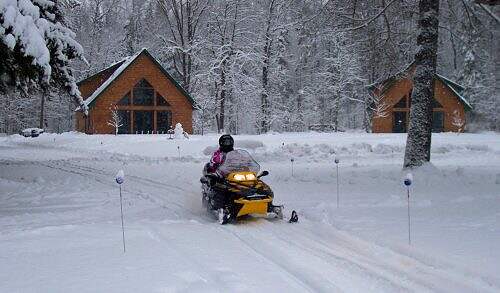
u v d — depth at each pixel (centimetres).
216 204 1041
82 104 1755
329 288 599
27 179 1900
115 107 5156
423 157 1719
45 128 7662
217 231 926
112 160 2784
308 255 751
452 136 4334
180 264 689
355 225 946
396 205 1188
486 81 4866
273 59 5791
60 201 1377
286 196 1360
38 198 1445
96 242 818
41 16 1530
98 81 5562
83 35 6769
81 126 5831
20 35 1330
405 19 1897
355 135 4341
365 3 1880
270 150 3167
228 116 6009
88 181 1816
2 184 1722
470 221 977
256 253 764
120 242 819
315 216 1047
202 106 5747
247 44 5725
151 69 5272
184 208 1235
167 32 6444
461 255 729
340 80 5722
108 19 7300
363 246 804
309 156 2906
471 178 1617
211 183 1092
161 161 2700
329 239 855
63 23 1702
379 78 2041
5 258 729
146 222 1011
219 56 5603
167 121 5397
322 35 1933
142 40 6975
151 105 5322
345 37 1939
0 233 900
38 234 883
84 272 657
